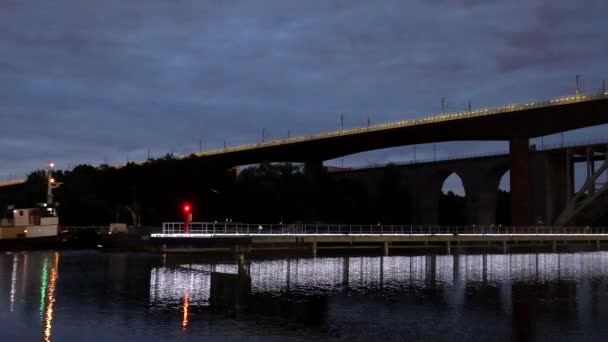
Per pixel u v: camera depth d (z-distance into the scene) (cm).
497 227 12100
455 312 3550
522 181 13900
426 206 15675
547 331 3048
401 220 15250
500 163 14588
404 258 7994
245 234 7338
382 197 15488
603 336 2945
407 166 16200
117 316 3150
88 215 10725
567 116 13012
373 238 8350
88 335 2717
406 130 15362
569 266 7144
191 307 3484
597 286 4956
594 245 11662
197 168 11669
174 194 11438
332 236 7894
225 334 2809
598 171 13350
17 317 3066
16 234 8000
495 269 6562
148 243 7306
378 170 16188
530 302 3981
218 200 11519
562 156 14300
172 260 6438
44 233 8150
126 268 5519
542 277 5700
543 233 11431
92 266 5644
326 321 3200
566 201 14000
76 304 3472
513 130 13962
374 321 3231
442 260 7838
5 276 4741
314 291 4378
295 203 12269
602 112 12525
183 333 2805
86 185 12088
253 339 2730
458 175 15462
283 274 5509
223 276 5138
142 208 10950
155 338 2694
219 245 7081
